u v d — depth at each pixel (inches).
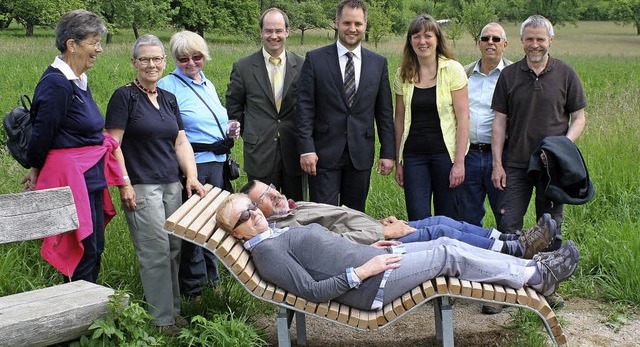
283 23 225.6
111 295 155.3
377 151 372.2
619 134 373.1
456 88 216.4
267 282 169.8
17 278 193.5
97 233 183.0
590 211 282.5
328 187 223.0
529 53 204.4
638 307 209.9
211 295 204.1
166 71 716.7
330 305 166.4
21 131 169.9
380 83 223.0
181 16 2026.3
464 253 167.5
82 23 167.0
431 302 221.0
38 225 164.1
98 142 176.2
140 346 153.3
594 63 1295.5
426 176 224.5
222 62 924.0
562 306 211.5
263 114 229.5
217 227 175.0
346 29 215.0
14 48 1026.1
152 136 185.5
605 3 3449.8
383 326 164.1
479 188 232.4
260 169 230.4
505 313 210.8
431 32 211.9
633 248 228.2
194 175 197.6
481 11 1982.0
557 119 208.8
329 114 219.9
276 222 195.6
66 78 167.2
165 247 187.5
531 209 284.7
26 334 141.2
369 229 193.8
